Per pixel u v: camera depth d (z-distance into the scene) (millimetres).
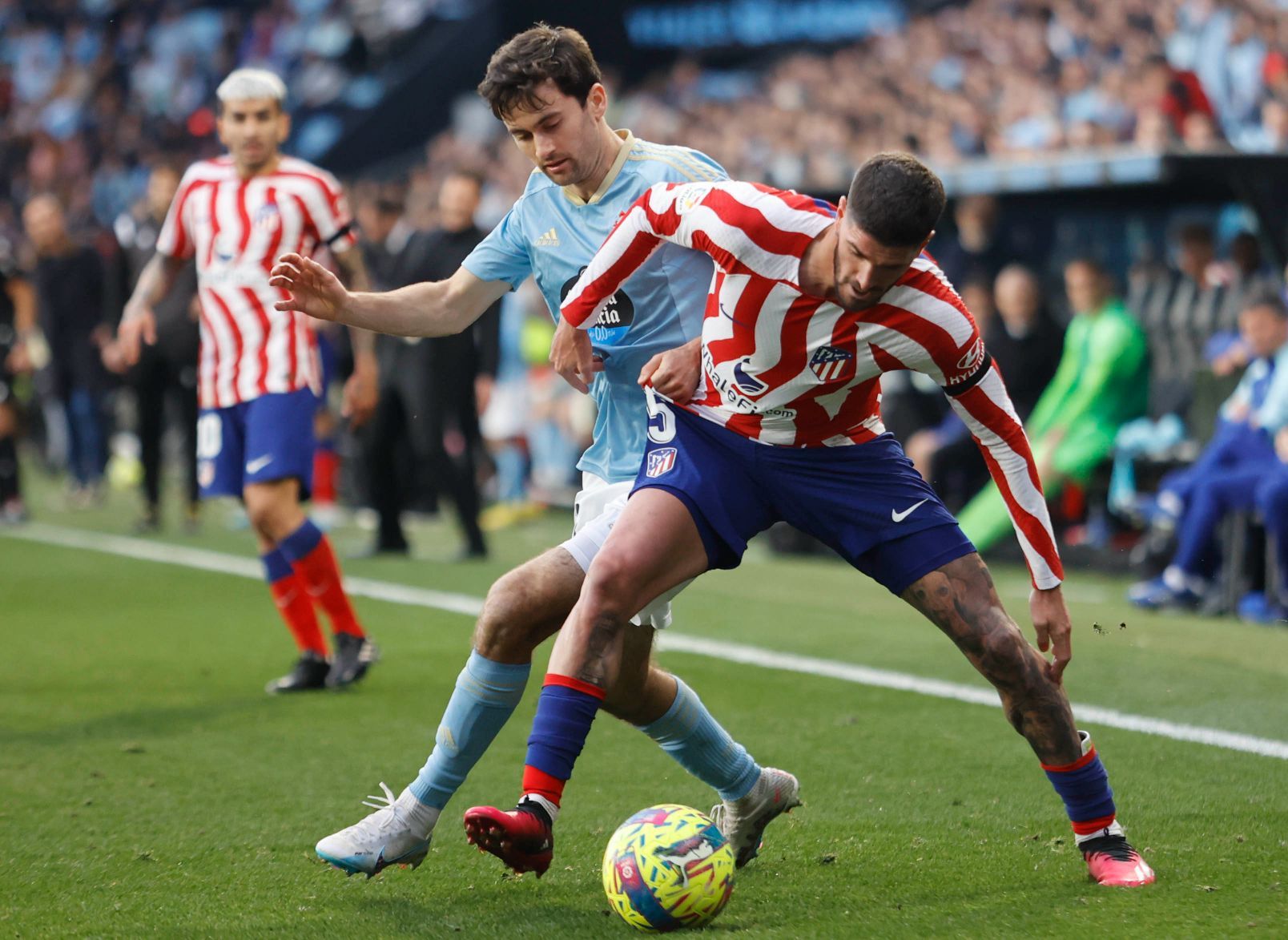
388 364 28078
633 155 10367
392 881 10422
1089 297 26625
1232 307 27953
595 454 10953
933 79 49625
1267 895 9586
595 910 9672
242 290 16906
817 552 29703
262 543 17094
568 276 10625
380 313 10734
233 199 17078
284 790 12930
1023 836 11258
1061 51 45781
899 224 8328
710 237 9180
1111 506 27141
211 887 10312
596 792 12719
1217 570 22750
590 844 11266
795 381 9328
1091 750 9906
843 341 9117
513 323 38344
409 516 36875
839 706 16031
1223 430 22812
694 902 9062
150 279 18188
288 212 17016
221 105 17156
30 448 52906
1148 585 23312
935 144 43625
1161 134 34406
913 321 9016
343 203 17406
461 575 26547
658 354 10227
